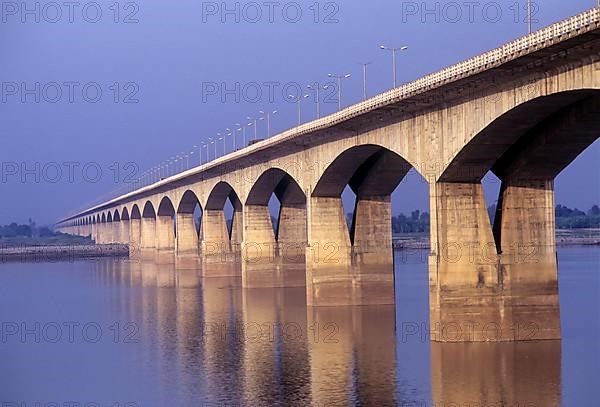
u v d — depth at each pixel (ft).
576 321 213.66
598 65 133.69
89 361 182.91
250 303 274.36
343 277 250.37
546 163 172.55
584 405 133.08
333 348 185.98
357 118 205.57
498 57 145.59
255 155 293.84
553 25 132.77
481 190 178.09
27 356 191.72
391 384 150.00
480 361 162.20
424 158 184.55
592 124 156.76
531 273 176.65
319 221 251.19
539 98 146.30
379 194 252.83
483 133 163.43
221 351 187.83
